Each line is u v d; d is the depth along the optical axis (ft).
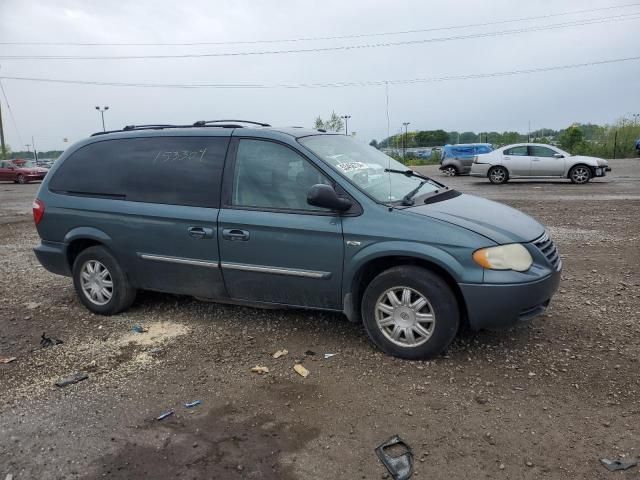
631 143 123.95
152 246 16.51
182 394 12.61
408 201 14.24
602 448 10.05
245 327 16.49
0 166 106.93
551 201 44.50
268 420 11.39
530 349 14.24
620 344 14.40
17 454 10.46
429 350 13.44
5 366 14.49
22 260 27.76
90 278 18.08
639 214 35.68
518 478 9.34
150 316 17.83
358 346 14.78
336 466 9.82
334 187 14.24
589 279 20.43
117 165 17.35
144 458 10.23
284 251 14.53
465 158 80.69
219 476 9.65
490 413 11.31
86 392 12.86
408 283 13.35
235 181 15.42
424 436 10.61
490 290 12.63
